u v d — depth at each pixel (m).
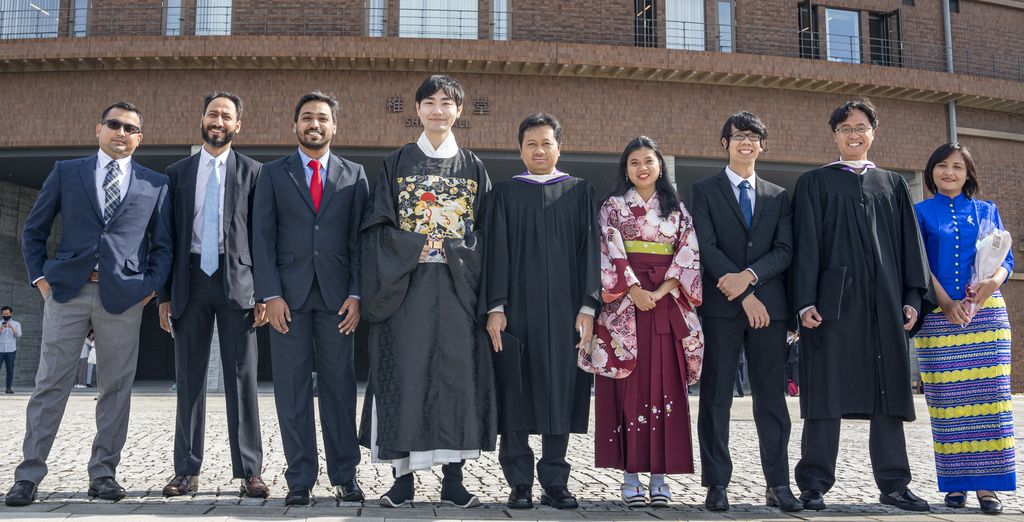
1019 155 17.02
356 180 4.04
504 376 3.64
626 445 3.81
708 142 14.98
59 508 3.31
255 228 3.80
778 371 3.85
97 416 3.77
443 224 3.68
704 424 3.82
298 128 3.97
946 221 4.12
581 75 14.62
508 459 3.67
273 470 5.10
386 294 3.58
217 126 4.00
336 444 3.79
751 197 4.02
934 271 4.09
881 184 3.97
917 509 3.67
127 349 3.80
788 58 14.78
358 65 14.16
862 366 3.76
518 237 3.80
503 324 3.68
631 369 3.77
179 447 3.93
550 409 3.62
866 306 3.80
